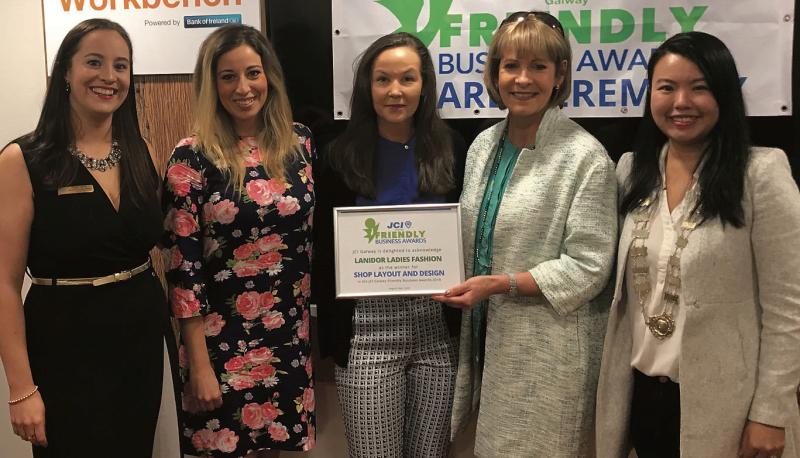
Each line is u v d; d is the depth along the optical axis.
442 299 1.63
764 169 1.33
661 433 1.50
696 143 1.43
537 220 1.57
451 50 2.06
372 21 2.08
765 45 1.93
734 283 1.35
